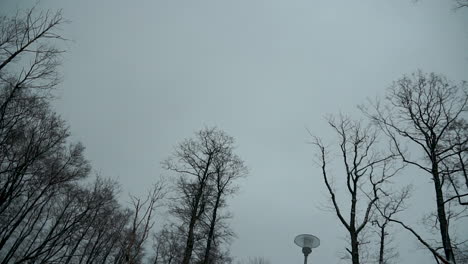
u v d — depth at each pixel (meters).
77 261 22.48
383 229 16.16
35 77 15.04
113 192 20.16
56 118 16.91
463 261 11.89
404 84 15.05
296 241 10.69
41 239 18.86
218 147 22.09
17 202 16.88
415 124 14.45
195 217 18.97
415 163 13.20
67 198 19.03
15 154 15.41
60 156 17.52
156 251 20.78
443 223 11.03
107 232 20.47
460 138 13.43
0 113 14.32
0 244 14.87
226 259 20.98
